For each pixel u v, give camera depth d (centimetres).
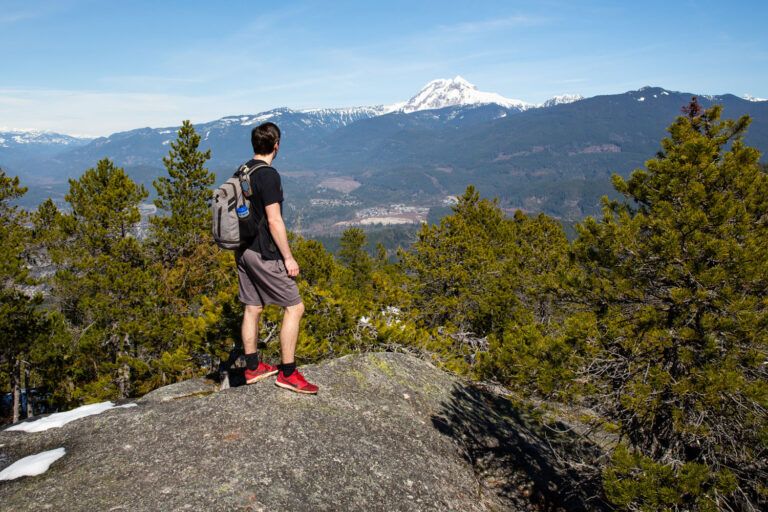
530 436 792
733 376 581
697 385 607
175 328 1905
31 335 1972
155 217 2358
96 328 2109
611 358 720
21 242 2147
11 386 2447
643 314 697
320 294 1225
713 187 727
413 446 571
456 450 627
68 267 2112
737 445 635
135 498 373
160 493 380
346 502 424
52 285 2108
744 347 636
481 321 2211
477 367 862
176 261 2391
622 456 570
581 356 708
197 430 471
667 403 655
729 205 674
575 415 754
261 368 574
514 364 744
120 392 1927
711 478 573
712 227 690
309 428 503
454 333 1498
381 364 748
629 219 762
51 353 2080
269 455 444
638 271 740
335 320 1198
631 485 541
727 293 636
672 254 679
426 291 2402
